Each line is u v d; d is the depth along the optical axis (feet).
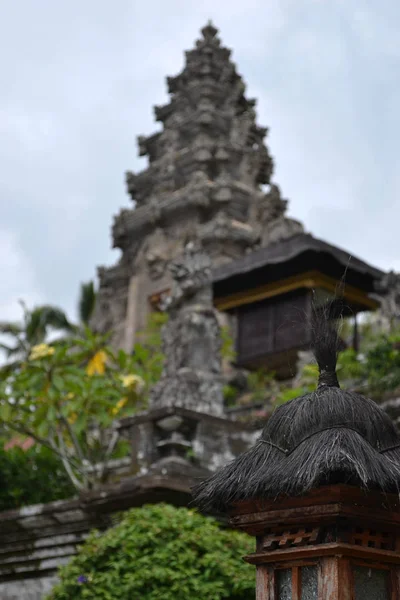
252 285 73.00
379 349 45.37
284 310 71.56
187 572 32.07
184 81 96.99
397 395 39.65
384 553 13.84
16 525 41.01
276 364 71.26
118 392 46.37
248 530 14.79
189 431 38.81
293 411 14.78
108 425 45.39
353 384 44.86
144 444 38.99
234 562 32.65
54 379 43.62
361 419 14.40
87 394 43.42
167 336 42.55
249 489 14.37
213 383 41.52
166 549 32.78
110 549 33.47
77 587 33.32
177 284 43.19
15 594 41.11
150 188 95.55
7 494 44.80
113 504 38.06
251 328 73.36
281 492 13.91
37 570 40.73
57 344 48.01
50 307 116.37
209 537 33.27
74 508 38.86
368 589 13.87
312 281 69.77
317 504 13.84
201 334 42.22
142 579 32.24
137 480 36.91
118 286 94.79
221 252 86.28
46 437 44.45
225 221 86.94
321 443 13.94
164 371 42.19
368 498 13.80
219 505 15.10
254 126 95.55
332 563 13.67
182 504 36.83
